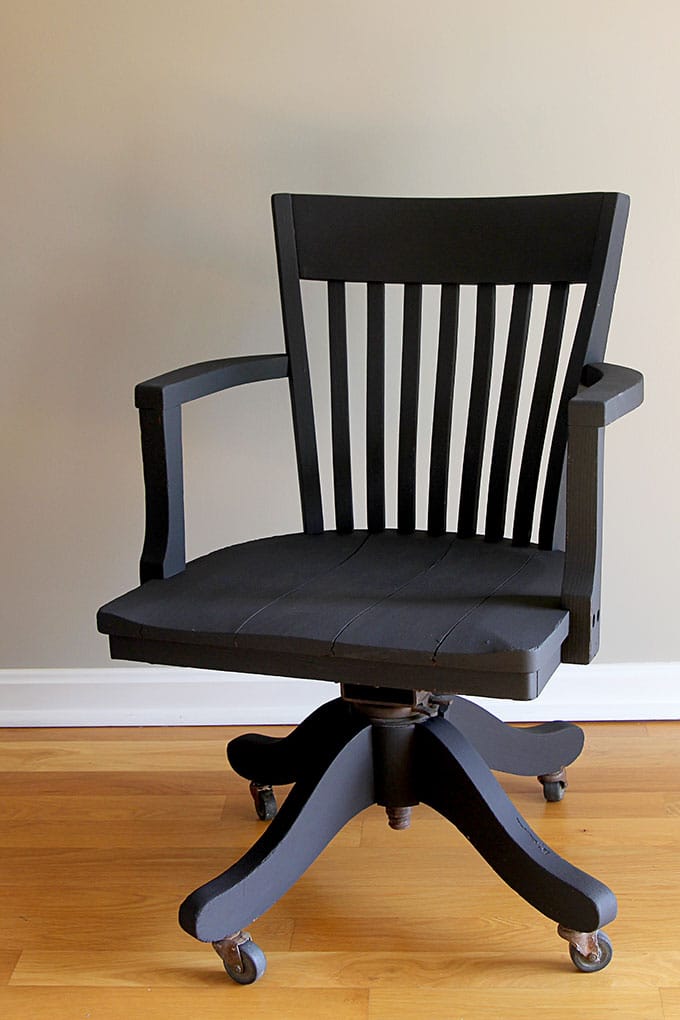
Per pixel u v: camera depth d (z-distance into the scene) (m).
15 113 1.89
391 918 1.50
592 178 1.86
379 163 1.88
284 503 2.02
